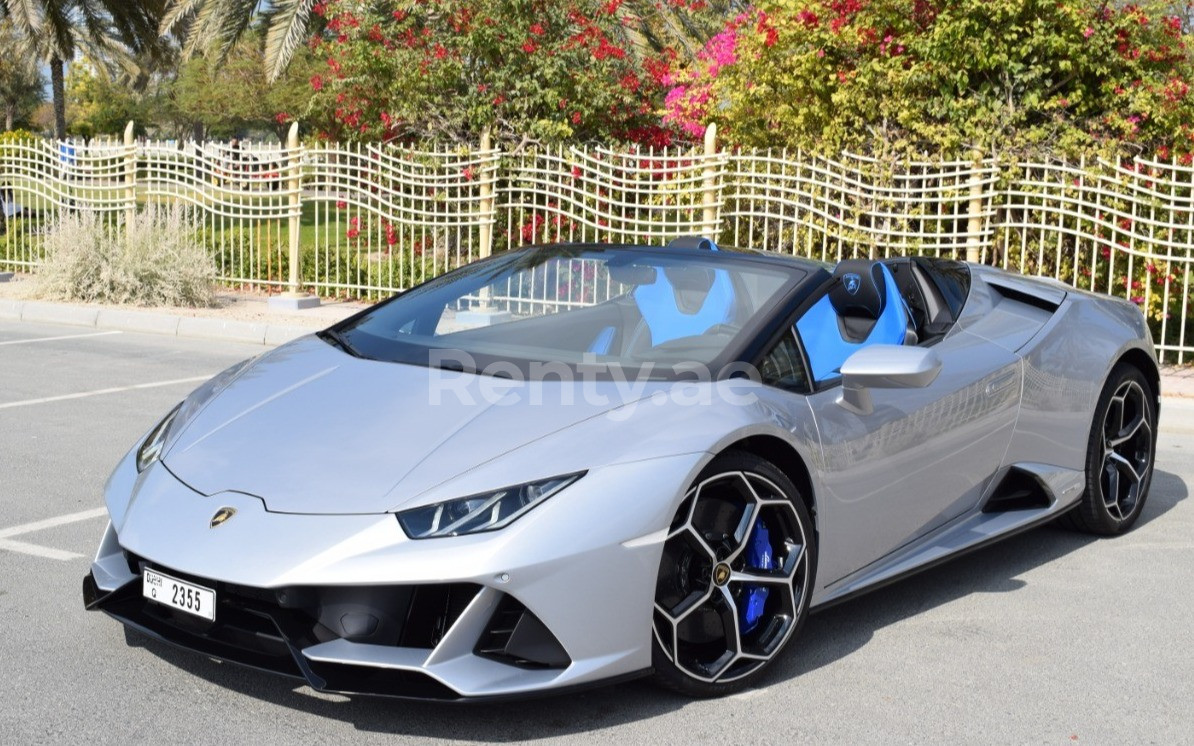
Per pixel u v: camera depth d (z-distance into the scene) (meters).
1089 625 3.93
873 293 4.11
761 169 10.97
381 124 13.41
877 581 3.83
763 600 3.40
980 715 3.21
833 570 3.66
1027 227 9.27
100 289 11.47
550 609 2.86
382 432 3.17
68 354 9.09
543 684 2.87
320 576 2.77
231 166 12.27
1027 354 4.48
